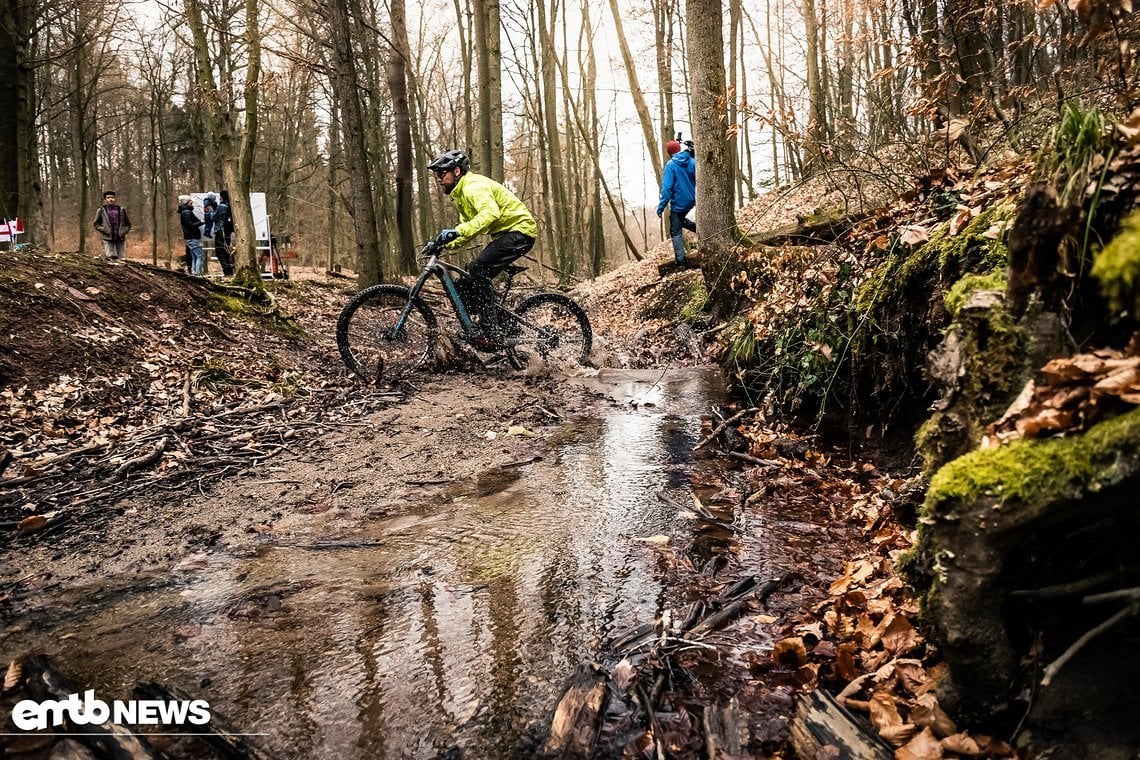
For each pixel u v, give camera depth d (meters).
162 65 21.94
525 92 22.58
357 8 11.83
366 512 3.38
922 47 4.68
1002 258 2.66
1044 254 1.68
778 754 1.65
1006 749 1.48
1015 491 1.35
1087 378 1.39
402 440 4.51
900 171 5.36
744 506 3.32
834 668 1.95
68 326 5.34
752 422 4.73
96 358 5.20
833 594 2.39
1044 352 1.70
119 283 6.39
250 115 11.72
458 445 4.46
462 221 6.60
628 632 2.24
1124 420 1.24
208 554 2.93
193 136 22.62
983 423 1.80
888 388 3.66
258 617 2.40
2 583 2.69
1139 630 1.33
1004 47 4.82
